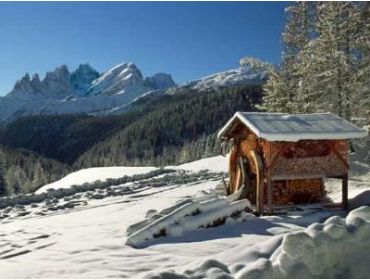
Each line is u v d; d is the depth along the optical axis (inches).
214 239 413.1
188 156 4215.1
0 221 668.7
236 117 607.2
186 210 460.8
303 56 1170.6
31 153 6348.4
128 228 466.3
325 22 1115.9
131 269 323.6
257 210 557.3
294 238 278.7
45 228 553.0
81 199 847.7
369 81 978.1
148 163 5457.7
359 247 294.7
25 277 316.2
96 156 6441.9
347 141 593.6
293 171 573.6
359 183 732.7
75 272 322.0
